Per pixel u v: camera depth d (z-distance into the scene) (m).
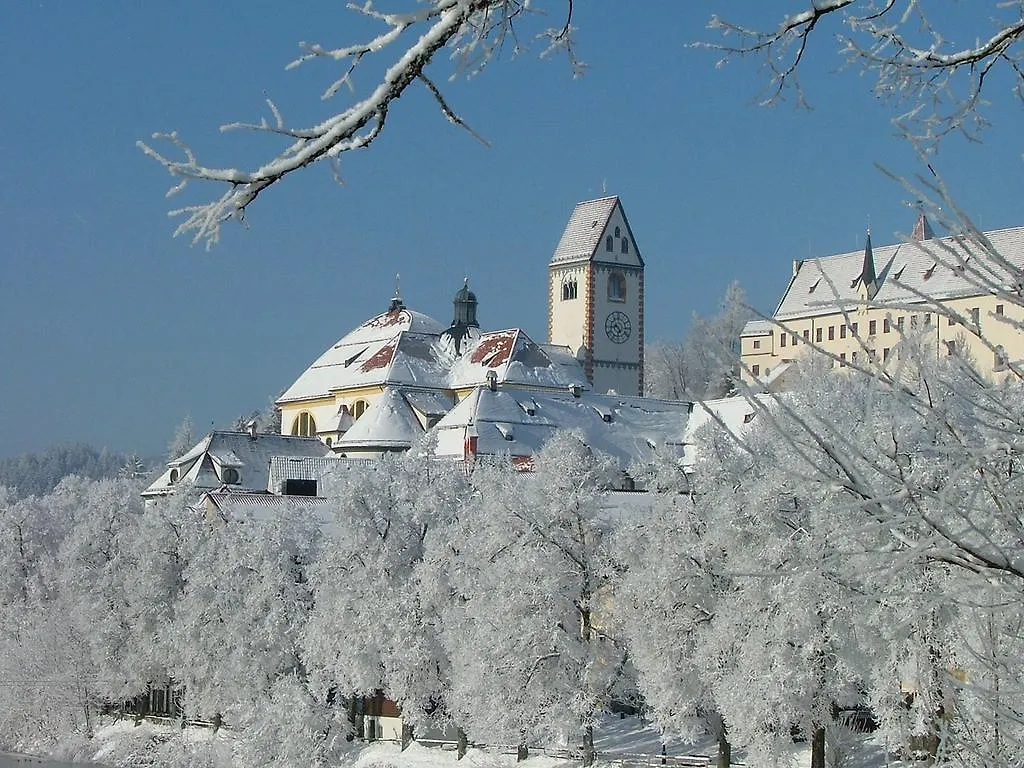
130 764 91.38
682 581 61.88
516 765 72.75
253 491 134.75
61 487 144.38
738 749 63.81
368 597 79.81
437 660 78.12
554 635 69.19
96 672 101.56
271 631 86.06
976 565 9.25
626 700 71.56
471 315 153.50
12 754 99.12
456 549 78.44
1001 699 11.30
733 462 62.94
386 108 7.80
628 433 130.62
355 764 78.69
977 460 8.88
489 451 122.06
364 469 84.75
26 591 119.50
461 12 7.69
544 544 71.62
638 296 181.50
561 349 175.62
